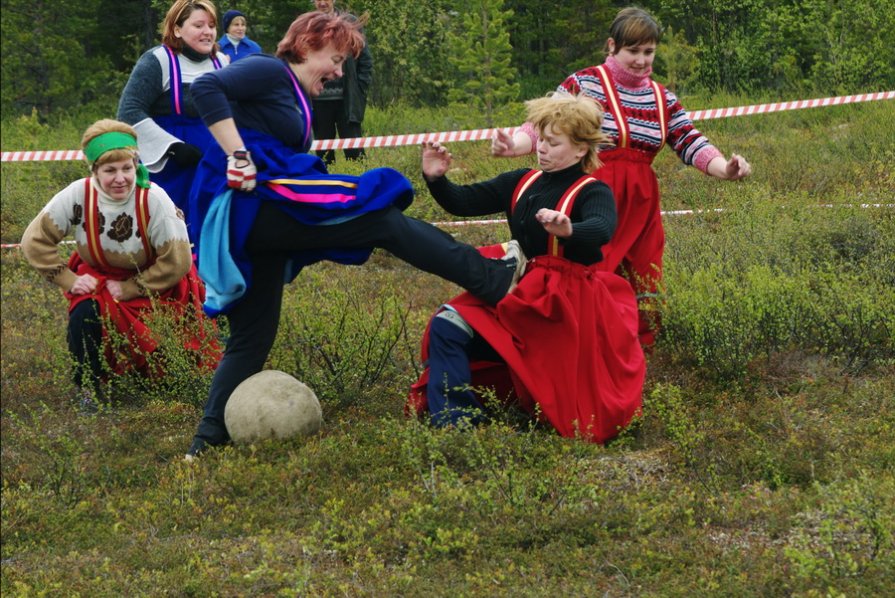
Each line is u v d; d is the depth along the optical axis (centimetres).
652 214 689
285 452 605
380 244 582
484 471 530
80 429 701
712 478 528
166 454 643
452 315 603
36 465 648
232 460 596
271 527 526
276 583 462
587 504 509
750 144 1295
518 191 604
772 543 464
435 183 607
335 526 511
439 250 586
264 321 623
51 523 552
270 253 597
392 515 512
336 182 570
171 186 797
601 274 621
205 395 711
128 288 747
